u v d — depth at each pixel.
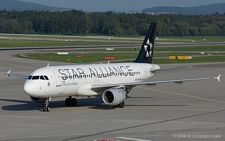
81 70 86.12
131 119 73.19
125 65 98.25
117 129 64.56
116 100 82.06
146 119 73.25
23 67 169.38
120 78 94.25
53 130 63.69
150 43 106.44
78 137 58.75
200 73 154.25
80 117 75.12
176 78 139.62
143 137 58.69
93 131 63.00
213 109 84.75
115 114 78.44
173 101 96.31
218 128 65.31
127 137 58.69
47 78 79.00
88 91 85.88
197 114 78.62
